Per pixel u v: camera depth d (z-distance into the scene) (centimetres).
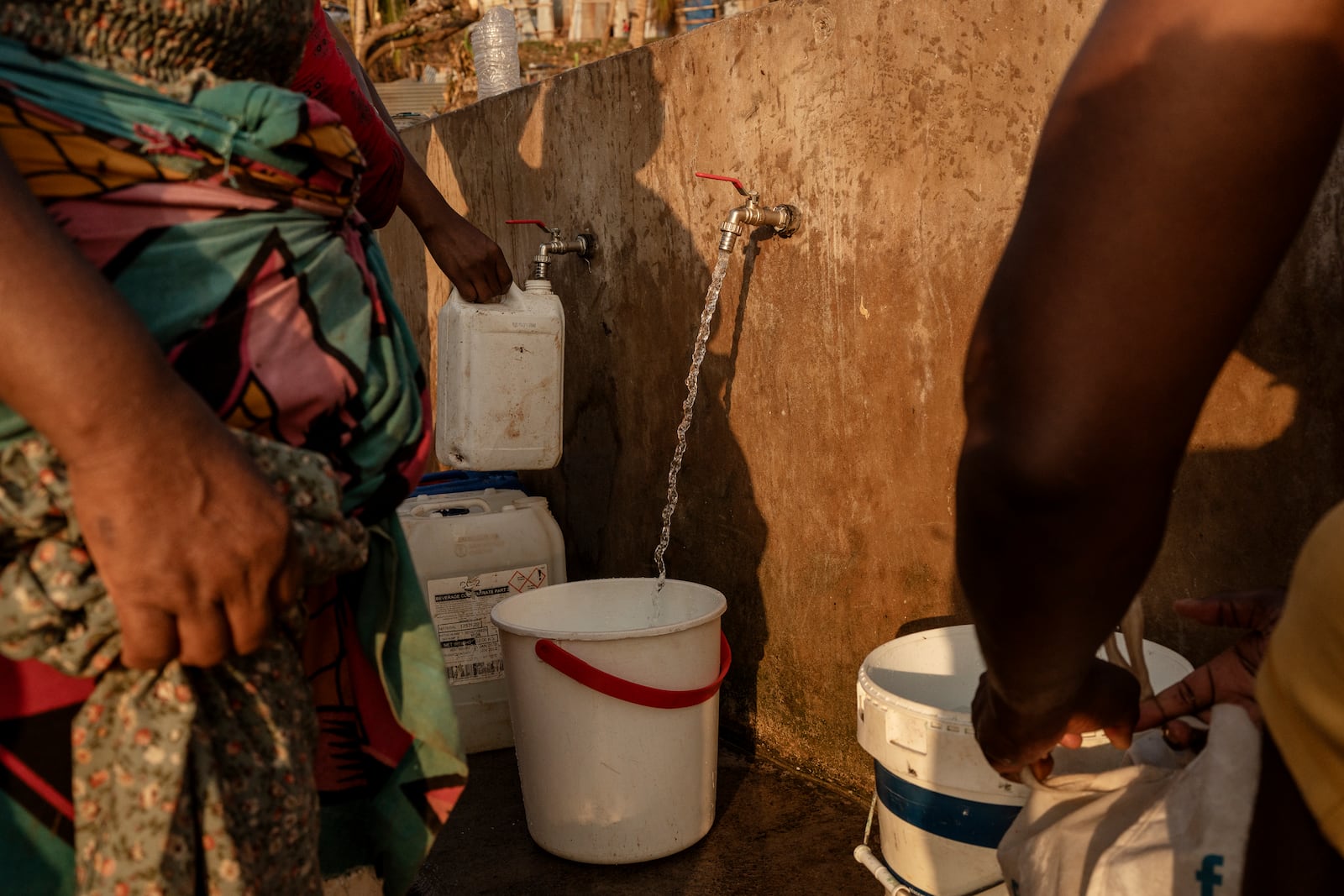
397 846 106
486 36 378
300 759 85
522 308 259
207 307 78
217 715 78
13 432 68
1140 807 104
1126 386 51
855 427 232
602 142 291
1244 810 88
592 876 224
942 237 207
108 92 76
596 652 215
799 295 240
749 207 237
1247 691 102
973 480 56
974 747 157
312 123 83
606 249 296
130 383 63
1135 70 50
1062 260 51
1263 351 163
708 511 276
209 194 79
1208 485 173
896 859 176
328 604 104
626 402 298
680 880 220
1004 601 59
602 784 220
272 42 88
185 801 74
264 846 81
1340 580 50
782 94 236
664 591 253
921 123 208
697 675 225
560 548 295
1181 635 180
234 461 68
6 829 75
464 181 361
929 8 203
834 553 242
